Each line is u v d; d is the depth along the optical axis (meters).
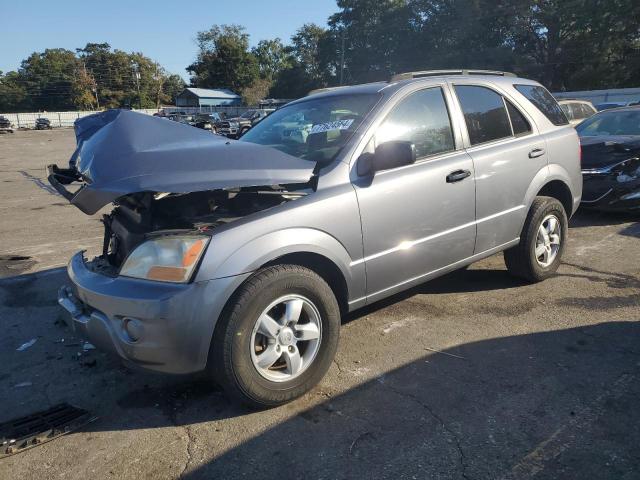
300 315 3.18
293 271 3.04
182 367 2.81
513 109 4.66
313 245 3.14
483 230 4.21
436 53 50.72
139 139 3.25
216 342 2.86
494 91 4.56
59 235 7.79
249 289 2.88
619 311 4.24
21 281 5.62
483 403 3.04
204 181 2.88
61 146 31.44
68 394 3.37
